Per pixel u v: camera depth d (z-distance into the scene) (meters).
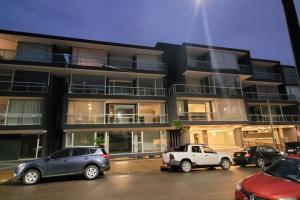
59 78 25.02
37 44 23.36
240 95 27.58
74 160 11.53
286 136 33.00
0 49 22.22
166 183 10.21
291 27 4.15
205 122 25.05
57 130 23.09
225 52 28.83
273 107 33.81
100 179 11.67
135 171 14.44
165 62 27.05
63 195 8.35
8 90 20.41
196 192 8.35
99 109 23.56
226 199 7.35
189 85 26.25
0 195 8.57
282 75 34.53
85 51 24.89
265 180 5.05
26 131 19.95
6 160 19.31
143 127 23.56
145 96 24.80
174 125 23.56
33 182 10.66
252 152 16.36
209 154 14.60
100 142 22.11
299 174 5.20
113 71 24.17
